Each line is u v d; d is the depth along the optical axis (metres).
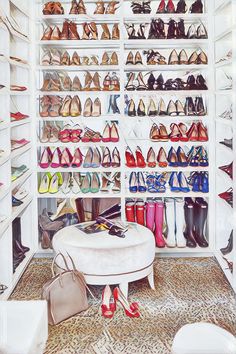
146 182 4.00
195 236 3.91
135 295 3.03
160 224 3.88
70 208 4.11
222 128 3.70
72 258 2.89
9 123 3.01
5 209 3.02
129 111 3.86
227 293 3.05
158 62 3.84
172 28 3.81
